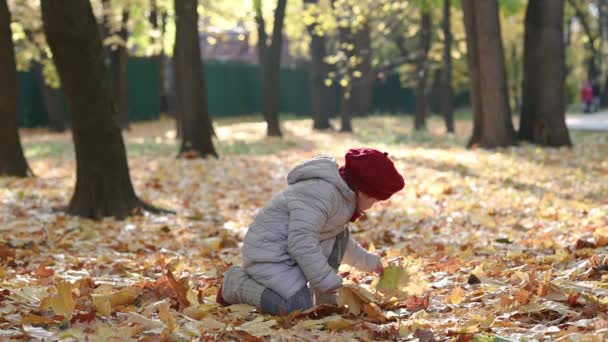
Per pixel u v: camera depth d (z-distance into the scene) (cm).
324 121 3141
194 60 1739
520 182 1212
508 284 468
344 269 525
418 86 3025
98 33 921
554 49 1839
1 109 1382
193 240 779
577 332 345
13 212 953
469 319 383
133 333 356
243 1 2825
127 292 425
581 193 1077
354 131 3011
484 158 1609
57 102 3312
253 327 360
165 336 350
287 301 390
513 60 4109
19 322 378
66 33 884
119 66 3145
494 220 854
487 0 1805
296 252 382
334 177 386
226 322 377
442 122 3850
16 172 1399
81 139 944
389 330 371
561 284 434
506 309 400
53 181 1347
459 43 3080
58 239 764
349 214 395
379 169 388
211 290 470
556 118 1845
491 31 1808
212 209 1022
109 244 747
